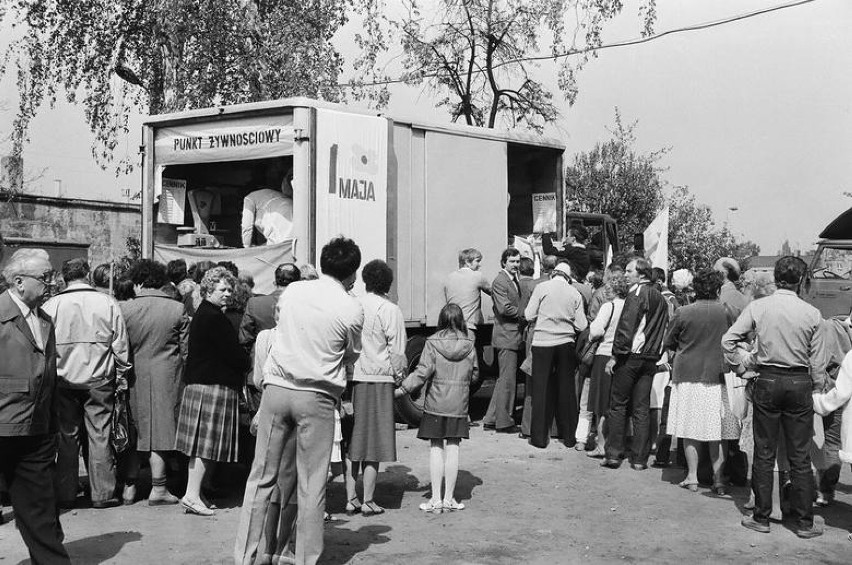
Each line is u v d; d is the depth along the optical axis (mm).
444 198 11008
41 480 4988
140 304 7141
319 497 5203
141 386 7051
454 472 7051
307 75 17406
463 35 20172
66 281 6879
